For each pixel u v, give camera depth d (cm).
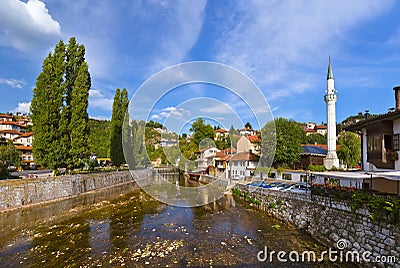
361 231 1106
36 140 2625
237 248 1330
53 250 1305
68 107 2883
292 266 1109
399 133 1370
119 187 3775
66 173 3006
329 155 3362
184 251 1296
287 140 3288
